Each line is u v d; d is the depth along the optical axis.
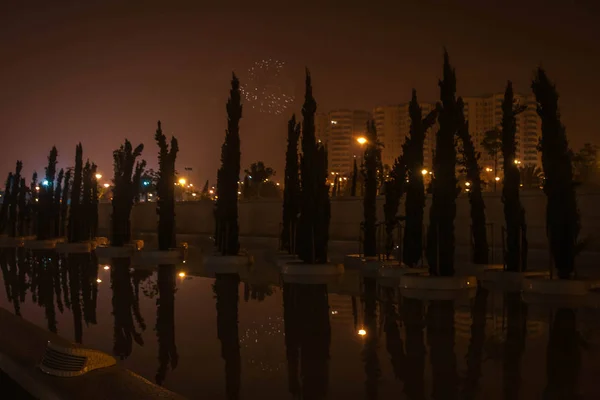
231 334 7.60
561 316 8.10
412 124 14.11
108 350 6.95
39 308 10.02
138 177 28.59
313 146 14.51
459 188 11.63
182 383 5.57
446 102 11.69
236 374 5.80
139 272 15.20
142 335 7.71
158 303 10.23
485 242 14.71
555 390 5.01
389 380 5.44
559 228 10.55
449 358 6.11
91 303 10.41
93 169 27.30
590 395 4.88
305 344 6.94
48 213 27.94
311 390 5.24
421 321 8.04
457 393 5.02
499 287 11.21
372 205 17.16
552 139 10.66
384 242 17.62
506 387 5.12
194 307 9.73
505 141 12.82
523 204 18.98
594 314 8.20
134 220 41.00
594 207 16.83
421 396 4.98
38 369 5.79
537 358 6.01
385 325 7.85
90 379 5.48
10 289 12.43
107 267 16.64
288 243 19.20
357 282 12.42
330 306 9.46
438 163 11.65
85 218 26.12
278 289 11.59
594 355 6.07
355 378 5.54
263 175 56.78
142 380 5.43
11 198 30.80
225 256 16.73
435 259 11.52
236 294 11.06
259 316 8.77
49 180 28.42
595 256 16.03
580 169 39.16
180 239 32.56
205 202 35.09
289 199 19.28
